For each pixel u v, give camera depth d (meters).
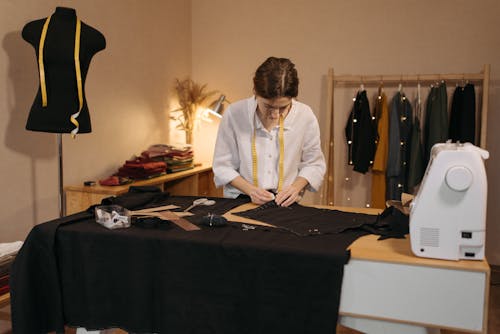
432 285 1.18
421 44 3.77
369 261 1.22
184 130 4.20
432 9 3.72
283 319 1.28
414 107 3.78
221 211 1.74
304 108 2.10
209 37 4.34
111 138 3.15
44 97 2.10
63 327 1.50
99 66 2.98
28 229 2.47
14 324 1.43
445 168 1.18
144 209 1.74
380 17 3.85
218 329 1.34
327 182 3.84
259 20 4.18
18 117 2.37
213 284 1.33
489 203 3.69
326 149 3.81
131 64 3.36
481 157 1.20
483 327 1.16
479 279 1.15
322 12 3.99
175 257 1.36
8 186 2.34
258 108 2.03
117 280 1.42
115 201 1.72
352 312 1.26
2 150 2.29
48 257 1.45
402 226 1.42
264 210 1.76
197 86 4.41
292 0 4.06
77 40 2.17
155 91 3.74
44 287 1.48
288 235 1.41
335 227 1.50
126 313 1.43
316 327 1.25
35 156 2.49
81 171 2.87
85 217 1.59
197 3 4.34
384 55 3.87
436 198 1.19
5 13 2.26
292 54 4.11
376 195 3.76
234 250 1.30
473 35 3.65
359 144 3.65
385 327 1.26
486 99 3.41
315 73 4.05
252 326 1.31
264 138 2.04
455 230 1.19
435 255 1.21
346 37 3.95
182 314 1.37
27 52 2.40
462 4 3.65
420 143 3.57
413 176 3.57
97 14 2.94
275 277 1.27
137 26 3.42
